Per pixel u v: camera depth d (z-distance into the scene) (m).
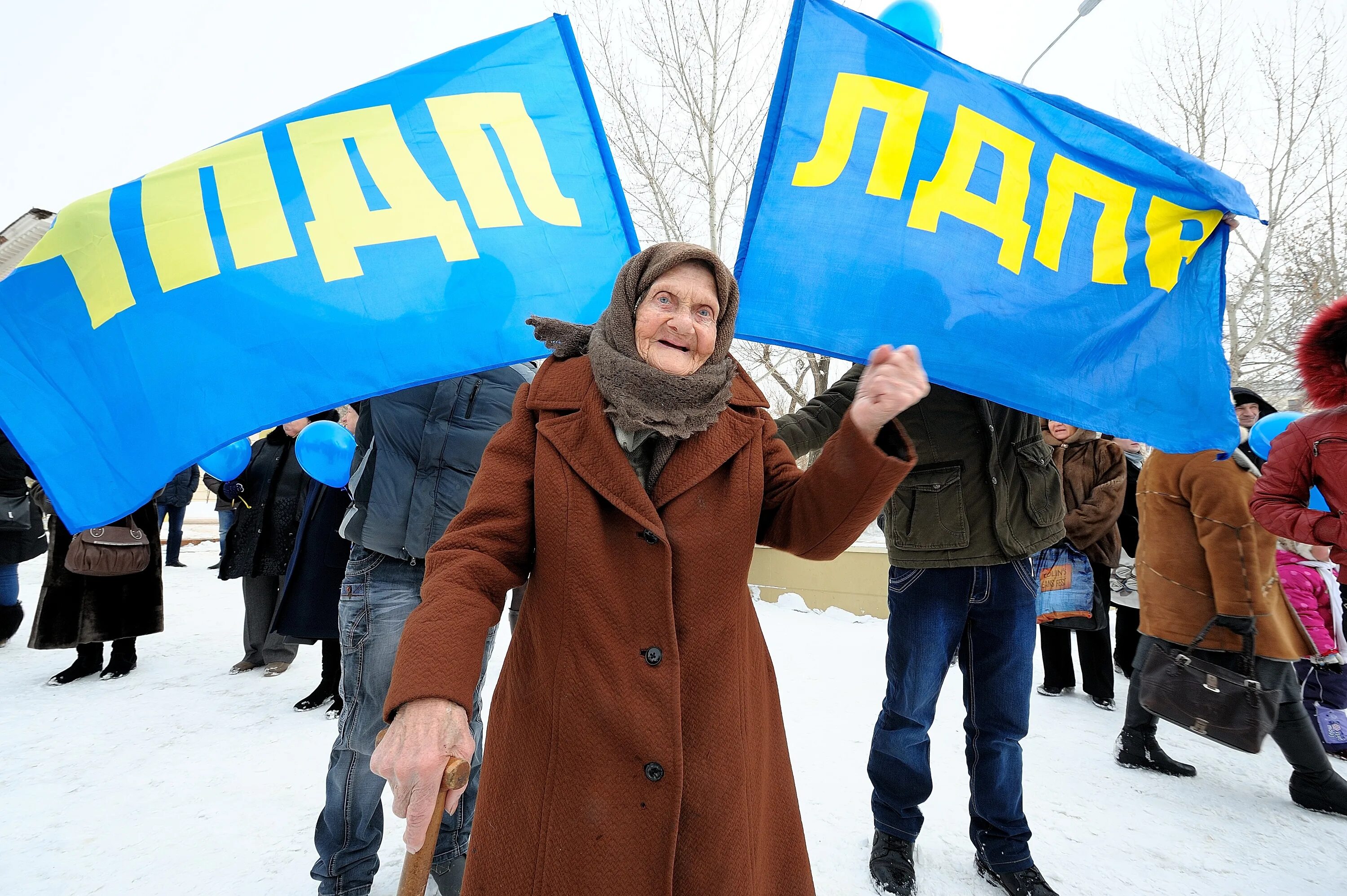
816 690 4.08
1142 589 3.04
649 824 1.10
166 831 2.49
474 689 1.00
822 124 2.29
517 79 2.31
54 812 2.62
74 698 3.96
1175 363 2.28
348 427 2.89
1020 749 2.22
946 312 2.17
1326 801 2.71
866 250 2.20
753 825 1.18
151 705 3.87
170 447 1.76
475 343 2.02
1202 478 2.82
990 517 2.21
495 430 2.11
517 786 1.17
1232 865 2.34
